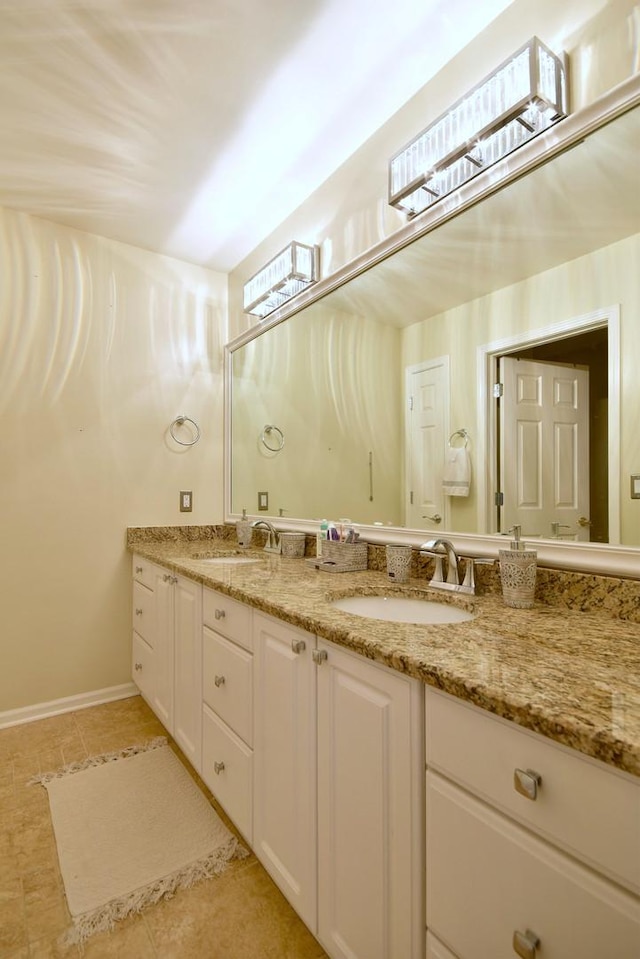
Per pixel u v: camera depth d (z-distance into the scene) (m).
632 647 0.83
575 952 0.56
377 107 1.59
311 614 1.06
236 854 1.40
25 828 1.49
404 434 1.62
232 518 2.72
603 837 0.54
